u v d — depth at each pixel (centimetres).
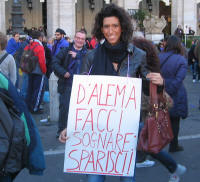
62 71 768
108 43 388
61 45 1216
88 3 4128
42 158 393
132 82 373
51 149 748
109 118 373
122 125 373
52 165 656
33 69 1045
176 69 651
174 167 457
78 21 4122
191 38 2873
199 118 1014
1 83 382
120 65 387
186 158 684
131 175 375
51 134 860
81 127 374
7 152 358
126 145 374
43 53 1056
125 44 386
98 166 375
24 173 621
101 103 373
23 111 389
